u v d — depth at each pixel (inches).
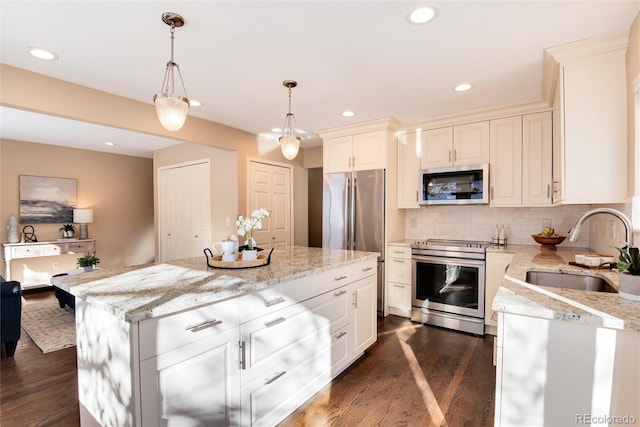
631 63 70.0
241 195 164.9
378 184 146.1
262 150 177.6
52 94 97.2
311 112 133.2
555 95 97.7
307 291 79.4
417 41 78.0
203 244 183.2
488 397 81.4
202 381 55.8
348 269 96.1
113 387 51.8
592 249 113.9
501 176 126.3
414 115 136.9
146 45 79.5
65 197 208.8
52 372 96.1
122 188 237.5
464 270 126.7
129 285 62.8
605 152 75.1
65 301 147.7
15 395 84.4
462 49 81.9
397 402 79.4
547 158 117.3
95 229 223.5
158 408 49.9
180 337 52.6
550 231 120.6
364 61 88.4
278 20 69.3
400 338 120.7
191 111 132.0
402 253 143.3
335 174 159.8
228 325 60.0
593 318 43.9
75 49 81.1
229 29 72.7
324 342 85.4
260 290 66.3
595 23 69.6
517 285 61.8
